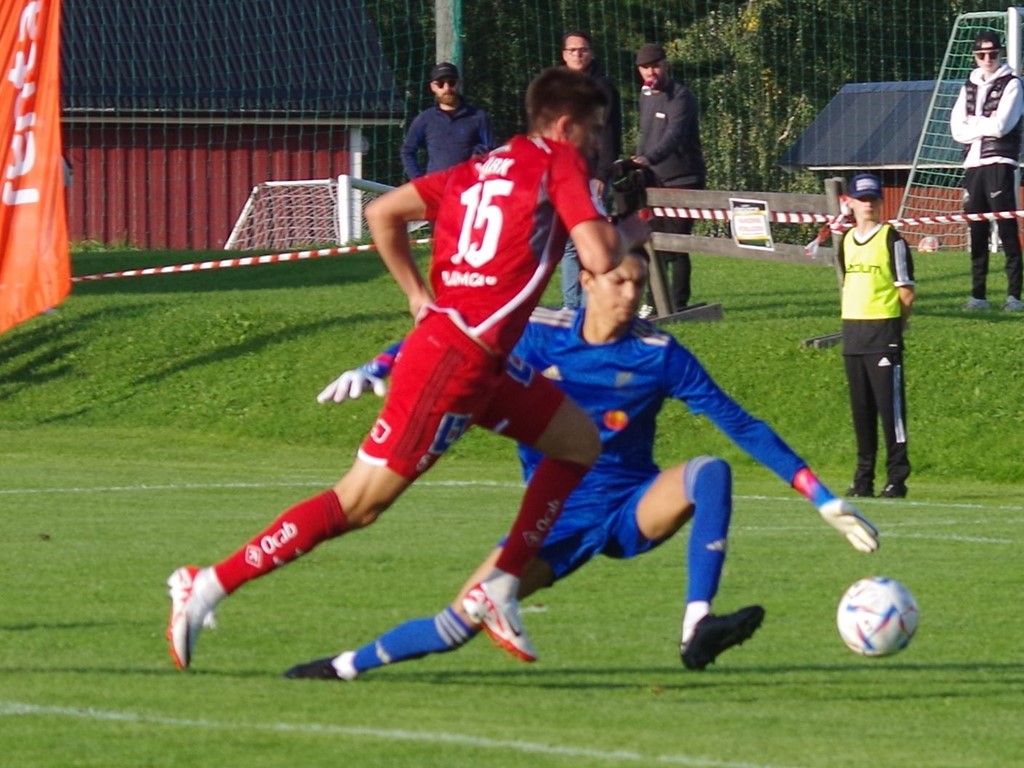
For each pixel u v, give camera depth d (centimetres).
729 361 3650
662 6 8994
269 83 7631
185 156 7494
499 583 1267
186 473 3123
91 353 4091
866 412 2875
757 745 1119
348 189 6088
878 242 2814
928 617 1700
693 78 9006
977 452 3269
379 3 8881
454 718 1190
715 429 3453
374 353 3947
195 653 1442
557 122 1230
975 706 1280
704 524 1283
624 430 1355
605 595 1809
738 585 1891
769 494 2970
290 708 1213
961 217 4084
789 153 8706
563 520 1366
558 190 1189
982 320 3959
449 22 4619
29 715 1174
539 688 1326
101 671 1351
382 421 1230
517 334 1212
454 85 3800
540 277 1205
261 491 2822
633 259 1334
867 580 1359
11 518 2439
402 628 1314
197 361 4003
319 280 5153
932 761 1080
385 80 7819
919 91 8600
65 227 3856
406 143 3866
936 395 3450
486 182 1216
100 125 7362
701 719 1208
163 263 5481
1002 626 1652
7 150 3838
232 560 1270
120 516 2472
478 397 1214
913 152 8269
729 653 1492
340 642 1504
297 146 7638
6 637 1509
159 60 7544
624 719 1202
